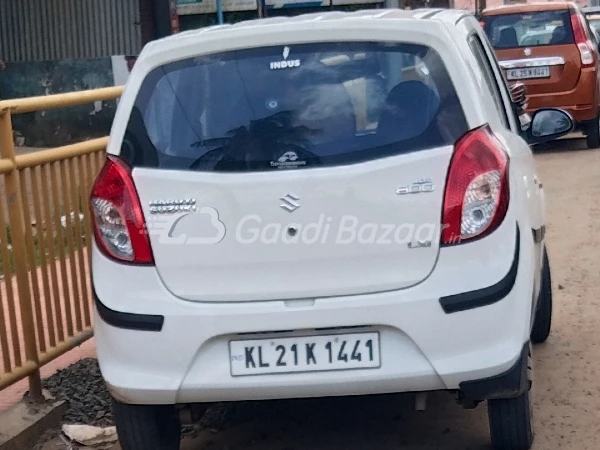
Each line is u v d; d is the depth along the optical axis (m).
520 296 4.06
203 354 4.02
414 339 3.94
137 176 4.11
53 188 5.57
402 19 4.22
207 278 4.02
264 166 4.05
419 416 5.25
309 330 3.97
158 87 4.25
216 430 5.26
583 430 4.90
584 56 14.46
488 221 3.98
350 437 5.03
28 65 19.48
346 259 3.97
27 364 5.27
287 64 4.20
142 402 4.07
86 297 5.89
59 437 5.22
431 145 4.02
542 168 13.48
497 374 3.98
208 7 22.03
